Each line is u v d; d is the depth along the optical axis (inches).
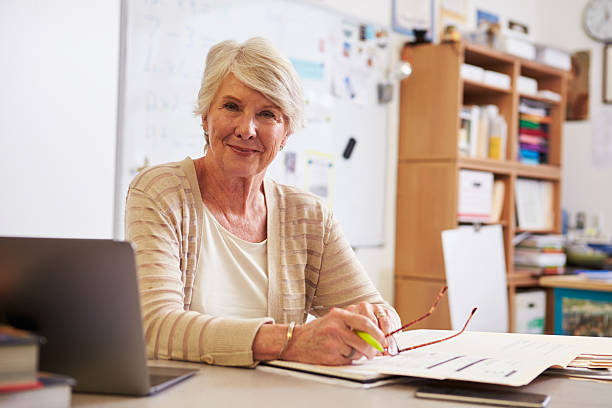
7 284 31.2
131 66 98.3
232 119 51.8
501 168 141.6
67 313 31.1
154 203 49.9
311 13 124.2
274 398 32.3
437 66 135.2
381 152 138.2
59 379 26.5
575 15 175.3
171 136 104.0
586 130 172.4
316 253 58.0
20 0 71.1
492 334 53.4
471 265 123.1
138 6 98.9
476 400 32.8
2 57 69.8
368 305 44.9
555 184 159.3
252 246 54.8
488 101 148.4
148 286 44.9
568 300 126.2
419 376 36.1
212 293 52.2
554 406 32.6
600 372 40.5
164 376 35.3
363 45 134.3
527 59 147.9
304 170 122.9
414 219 138.1
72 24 76.2
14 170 71.1
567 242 166.6
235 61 51.9
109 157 80.7
